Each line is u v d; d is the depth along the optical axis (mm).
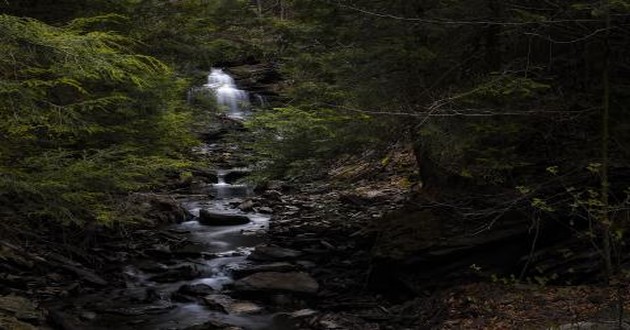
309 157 12969
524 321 6910
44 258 10734
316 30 10672
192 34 15570
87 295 9922
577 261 8141
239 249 13109
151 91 12680
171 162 11008
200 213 15852
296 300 9992
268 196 18172
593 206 8125
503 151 8203
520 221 9141
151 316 9195
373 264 10164
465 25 8844
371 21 9828
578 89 8328
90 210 9289
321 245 12828
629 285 6934
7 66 7773
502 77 7527
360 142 10703
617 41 7746
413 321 8547
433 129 8516
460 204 9930
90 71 7305
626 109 7844
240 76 37656
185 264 11734
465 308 7914
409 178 16406
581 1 7234
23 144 9328
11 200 9172
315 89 10828
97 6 12297
